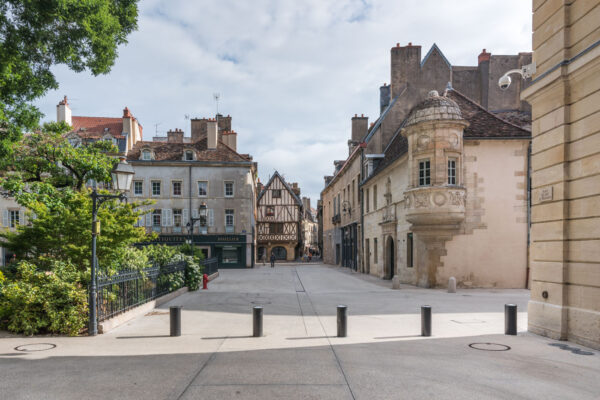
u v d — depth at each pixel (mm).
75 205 11359
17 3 8562
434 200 16500
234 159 37000
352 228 33219
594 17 7305
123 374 5531
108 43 10055
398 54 26484
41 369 5773
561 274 7844
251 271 31906
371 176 25844
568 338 7680
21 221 31578
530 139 17297
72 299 8242
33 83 10148
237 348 7039
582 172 7512
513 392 4906
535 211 8703
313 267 38656
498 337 7996
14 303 8141
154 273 12602
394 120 26406
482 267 17188
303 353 6680
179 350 6910
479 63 26547
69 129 13492
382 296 14742
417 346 7195
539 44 8680
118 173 8672
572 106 7809
